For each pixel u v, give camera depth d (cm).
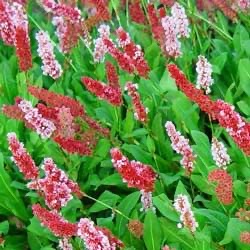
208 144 118
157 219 107
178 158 122
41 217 99
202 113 131
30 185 108
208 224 109
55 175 105
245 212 103
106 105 132
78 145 115
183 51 138
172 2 136
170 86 131
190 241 107
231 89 134
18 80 140
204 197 119
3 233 119
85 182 125
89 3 134
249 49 134
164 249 97
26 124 118
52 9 134
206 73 115
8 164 129
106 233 99
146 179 101
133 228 106
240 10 139
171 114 130
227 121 98
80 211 119
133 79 136
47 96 119
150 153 122
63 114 113
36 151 130
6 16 134
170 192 120
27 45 130
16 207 123
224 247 107
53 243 118
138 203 118
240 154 118
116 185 123
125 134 125
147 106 128
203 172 115
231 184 99
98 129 122
